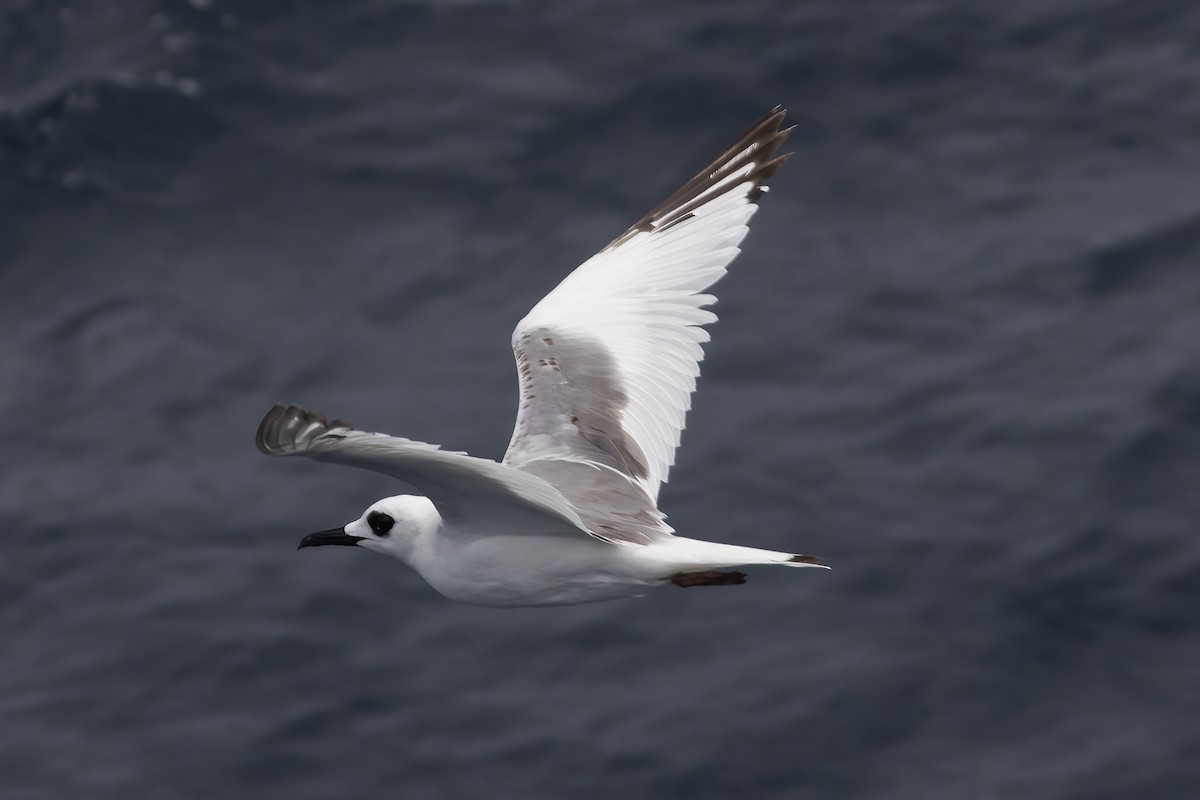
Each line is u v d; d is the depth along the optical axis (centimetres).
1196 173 2669
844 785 1931
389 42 2912
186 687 2066
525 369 1402
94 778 1962
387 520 1288
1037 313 2480
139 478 2325
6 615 2162
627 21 2938
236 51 2878
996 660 2047
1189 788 1895
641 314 1426
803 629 2102
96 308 2552
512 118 2791
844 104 2800
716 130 2756
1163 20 2923
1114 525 2177
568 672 2072
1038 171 2695
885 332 2470
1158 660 2034
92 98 2792
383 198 2688
